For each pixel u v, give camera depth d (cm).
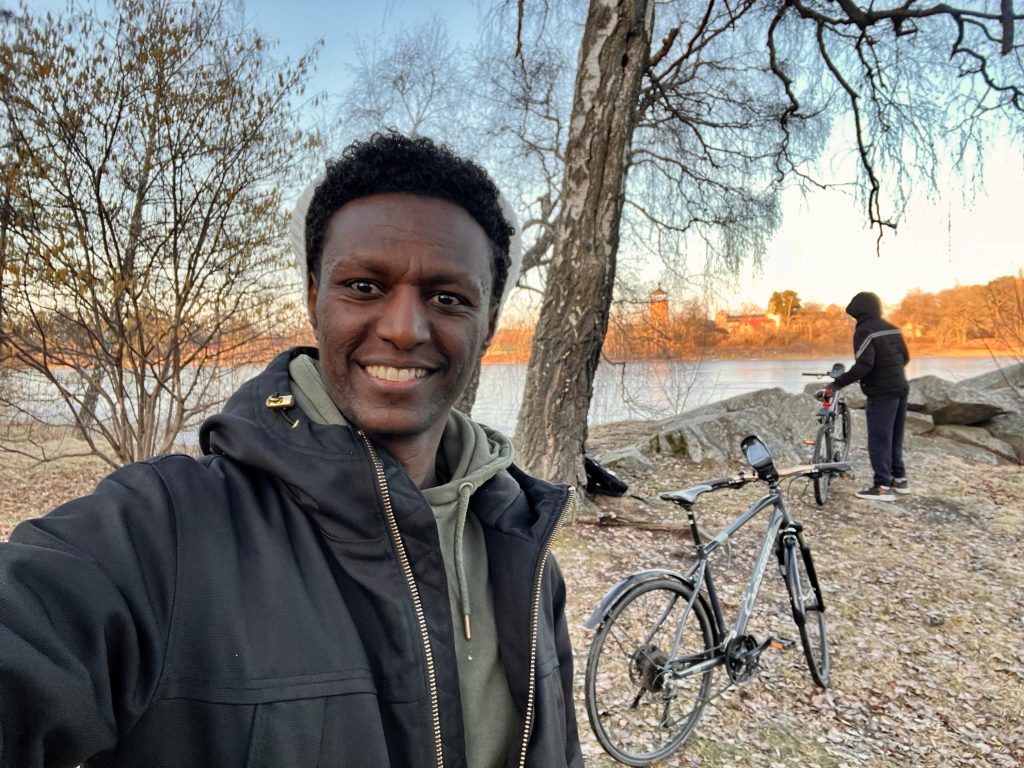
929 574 472
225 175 435
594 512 531
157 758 56
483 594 83
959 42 711
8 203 370
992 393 1027
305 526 68
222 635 59
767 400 887
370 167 69
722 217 921
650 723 283
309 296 79
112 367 438
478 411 913
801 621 313
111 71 396
